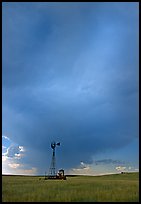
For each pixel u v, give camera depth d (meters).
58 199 22.64
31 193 26.62
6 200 22.19
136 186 35.66
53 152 80.44
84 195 24.44
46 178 79.19
